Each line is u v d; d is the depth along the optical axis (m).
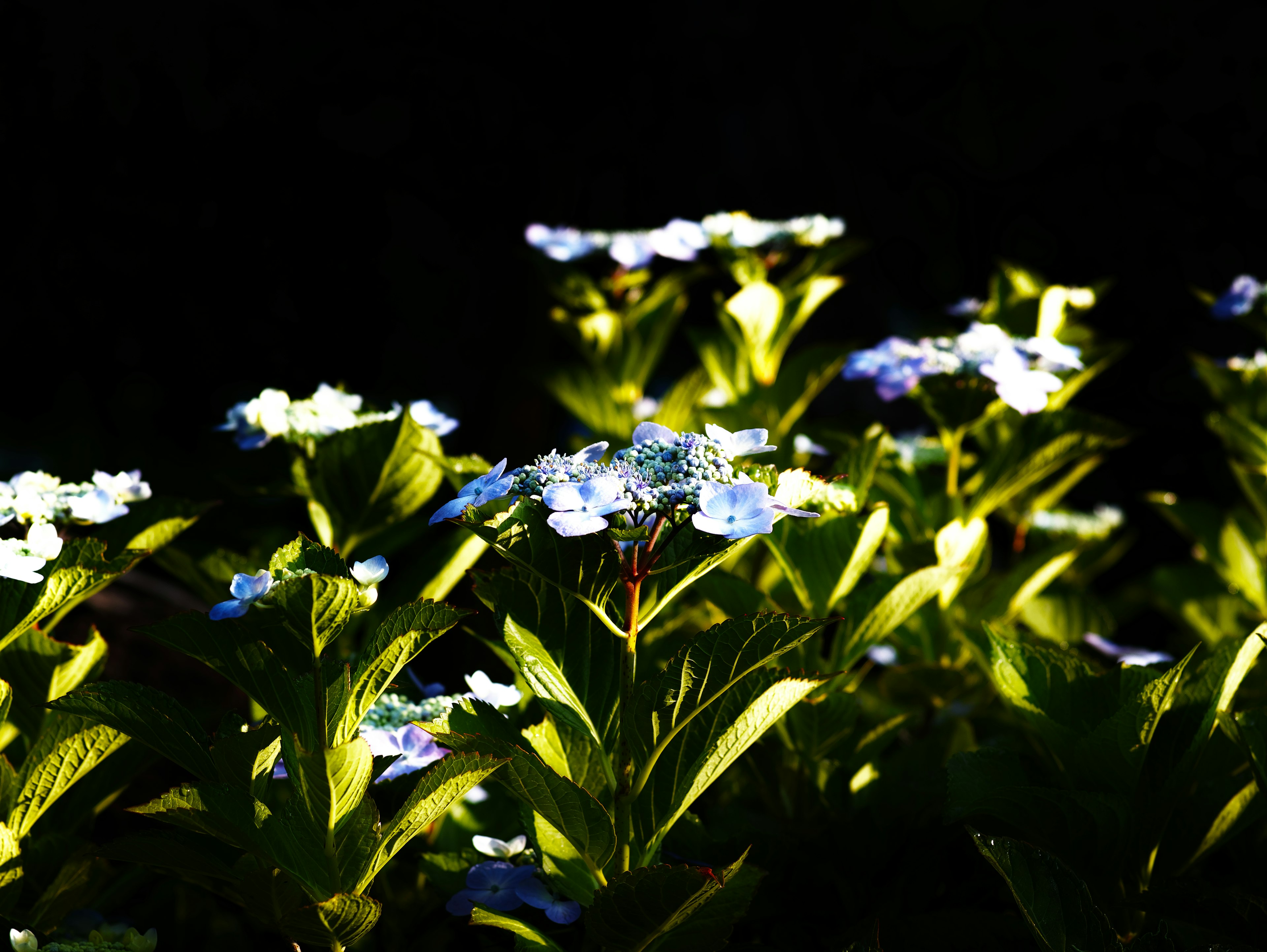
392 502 1.41
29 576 1.18
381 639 1.14
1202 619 1.96
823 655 1.66
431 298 2.26
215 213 2.16
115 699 1.16
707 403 1.95
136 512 1.32
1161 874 1.28
